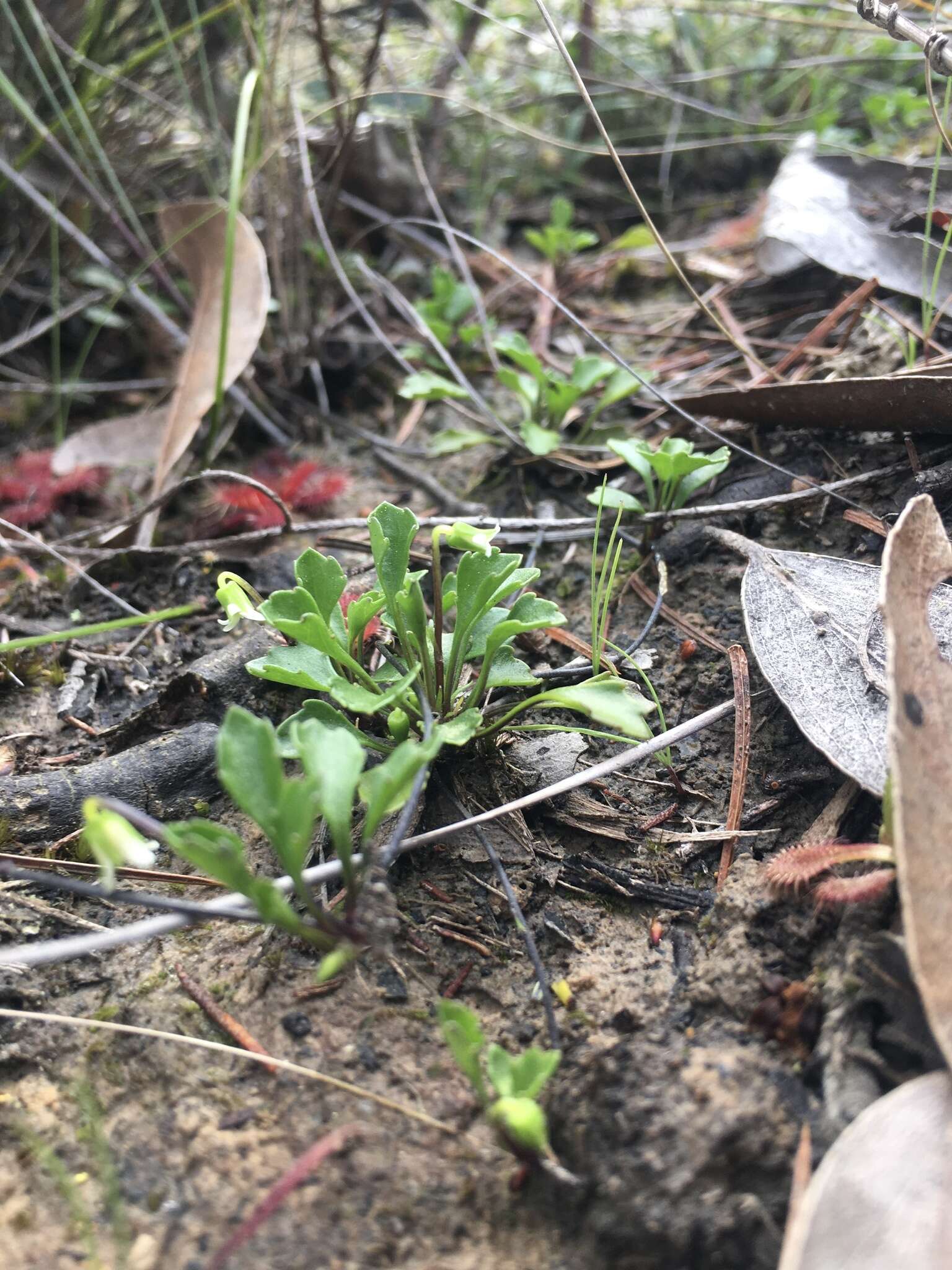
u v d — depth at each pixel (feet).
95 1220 0.29
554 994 0.35
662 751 0.42
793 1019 0.32
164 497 0.56
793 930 0.34
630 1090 0.30
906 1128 0.26
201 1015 0.35
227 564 0.57
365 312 0.70
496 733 0.41
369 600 0.37
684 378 0.64
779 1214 0.27
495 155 0.94
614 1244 0.28
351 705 0.35
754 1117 0.29
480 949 0.37
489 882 0.38
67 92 0.75
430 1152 0.31
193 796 0.42
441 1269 0.28
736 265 0.75
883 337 0.58
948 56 0.48
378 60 0.73
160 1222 0.29
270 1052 0.34
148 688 0.49
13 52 0.74
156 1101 0.33
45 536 0.63
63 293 0.81
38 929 0.37
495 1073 0.29
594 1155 0.29
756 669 0.44
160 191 0.85
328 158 0.80
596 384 0.64
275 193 0.69
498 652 0.40
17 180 0.66
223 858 0.28
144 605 0.55
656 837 0.40
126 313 0.80
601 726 0.44
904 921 0.27
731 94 0.94
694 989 0.34
